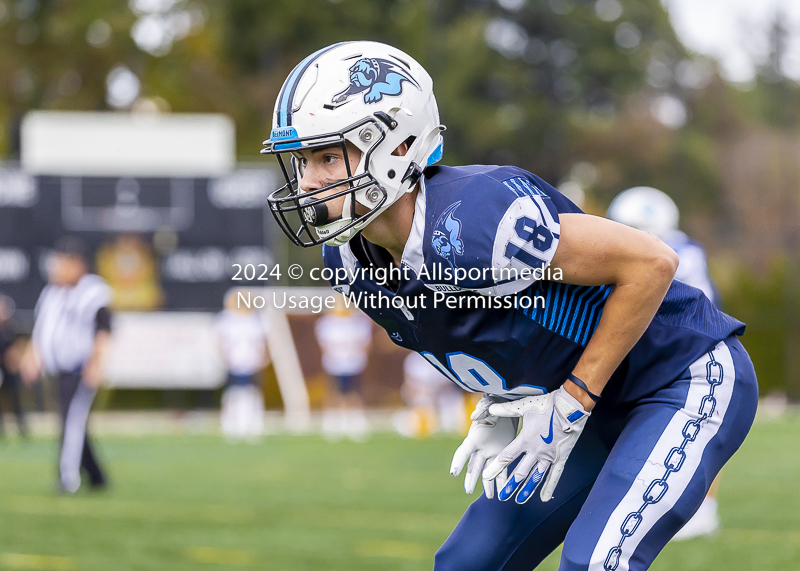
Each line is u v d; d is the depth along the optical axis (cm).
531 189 750
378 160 773
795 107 11781
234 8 8594
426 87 805
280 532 1889
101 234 4619
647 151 9594
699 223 9600
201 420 5069
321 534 1862
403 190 781
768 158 9650
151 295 4638
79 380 2409
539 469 785
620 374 828
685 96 10619
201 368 4647
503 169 762
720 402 810
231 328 4066
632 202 1727
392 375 4853
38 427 4650
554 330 793
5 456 3406
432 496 2370
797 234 9262
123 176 4628
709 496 1767
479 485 2541
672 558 1568
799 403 6562
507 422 867
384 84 775
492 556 867
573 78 10500
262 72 8831
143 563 1611
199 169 4862
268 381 4791
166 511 2158
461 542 874
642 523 764
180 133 4881
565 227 751
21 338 4609
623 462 788
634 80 10675
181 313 4644
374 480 2664
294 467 2972
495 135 9406
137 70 8375
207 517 2077
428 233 752
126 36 8194
